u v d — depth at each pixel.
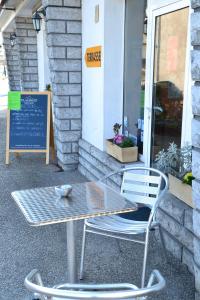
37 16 8.46
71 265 2.60
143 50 4.24
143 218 2.96
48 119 6.14
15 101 6.04
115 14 4.52
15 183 5.24
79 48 5.41
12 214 4.19
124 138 4.44
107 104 4.75
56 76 5.41
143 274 2.64
